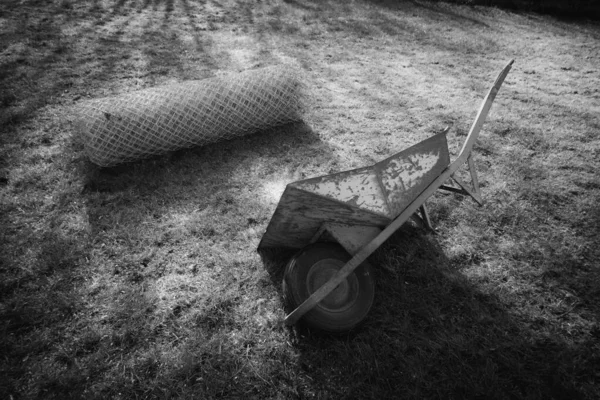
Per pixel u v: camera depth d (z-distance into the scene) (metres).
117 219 3.46
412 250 3.34
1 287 2.82
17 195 3.62
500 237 3.60
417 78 6.91
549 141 5.11
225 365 2.46
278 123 4.99
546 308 2.97
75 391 2.28
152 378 2.39
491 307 2.96
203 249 3.28
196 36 7.81
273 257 3.24
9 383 2.28
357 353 2.56
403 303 2.91
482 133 5.25
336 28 9.16
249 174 4.22
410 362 2.53
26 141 4.29
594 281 3.18
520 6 12.82
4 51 6.07
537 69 7.74
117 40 7.12
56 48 6.39
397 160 2.73
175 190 3.89
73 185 3.81
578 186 4.32
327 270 2.74
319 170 4.39
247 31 8.42
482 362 2.57
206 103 4.29
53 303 2.74
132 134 3.97
